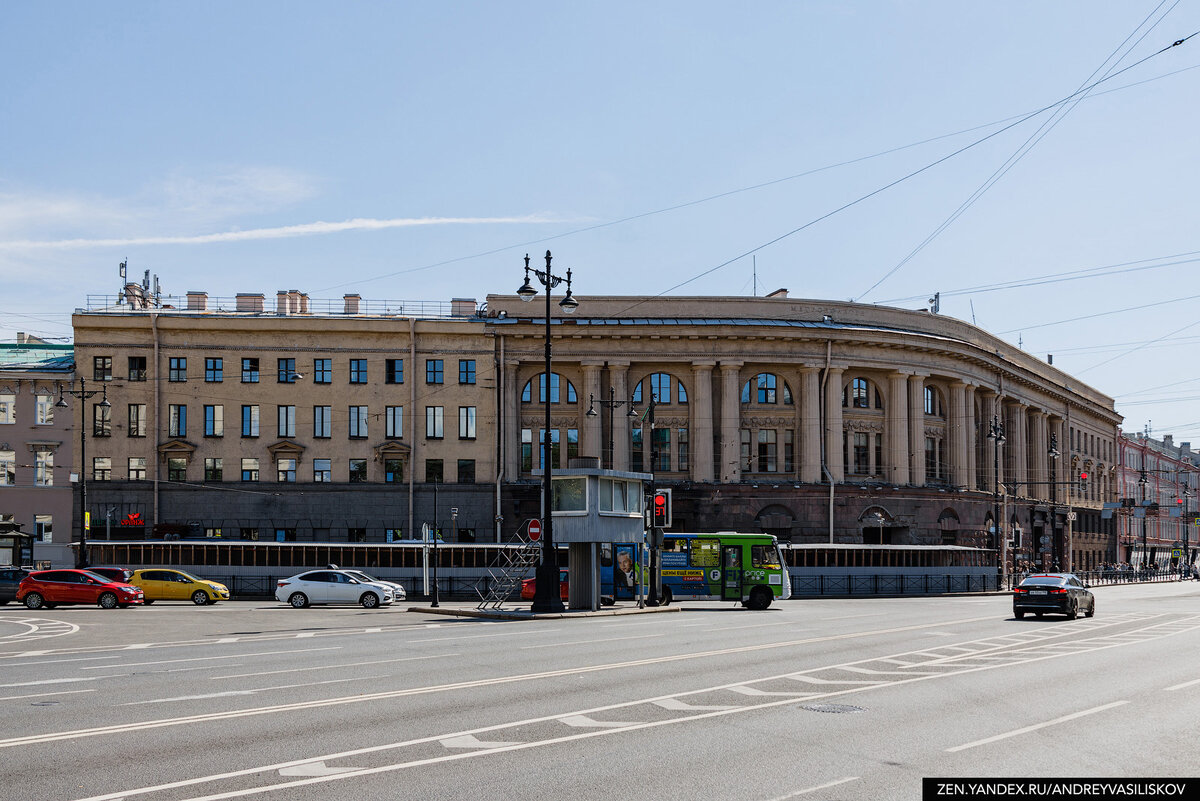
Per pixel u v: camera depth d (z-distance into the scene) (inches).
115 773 418.6
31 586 1775.3
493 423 2672.2
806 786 406.0
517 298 2792.8
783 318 2822.3
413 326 2667.3
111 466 2600.9
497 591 1835.6
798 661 839.7
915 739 500.1
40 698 617.9
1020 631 1230.3
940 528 2908.5
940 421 3068.4
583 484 1541.6
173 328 2637.8
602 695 635.5
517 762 443.8
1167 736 514.6
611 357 2726.4
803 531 2701.8
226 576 2251.5
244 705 591.2
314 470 2650.1
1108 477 4552.2
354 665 799.1
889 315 2930.6
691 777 419.5
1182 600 2274.9
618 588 1900.8
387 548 2253.9
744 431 2792.8
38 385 2613.2
